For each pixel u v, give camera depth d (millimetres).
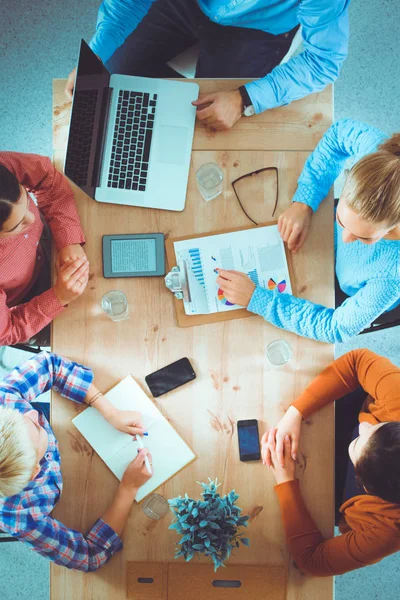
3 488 1255
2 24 2350
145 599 1472
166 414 1525
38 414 1500
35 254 1630
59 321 1559
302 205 1543
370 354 1526
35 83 2344
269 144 1591
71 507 1504
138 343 1548
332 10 1425
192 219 1576
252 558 1476
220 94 1556
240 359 1534
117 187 1567
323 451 1498
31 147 2326
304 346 1537
